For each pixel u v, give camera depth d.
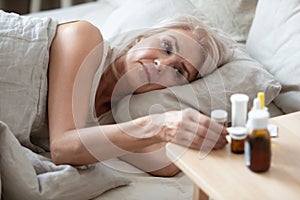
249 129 1.05
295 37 1.58
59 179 1.22
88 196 1.27
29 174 1.19
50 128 1.32
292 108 1.56
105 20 2.09
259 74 1.56
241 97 1.13
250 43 1.73
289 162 1.09
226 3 1.87
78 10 2.23
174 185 1.36
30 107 1.34
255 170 1.05
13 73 1.34
